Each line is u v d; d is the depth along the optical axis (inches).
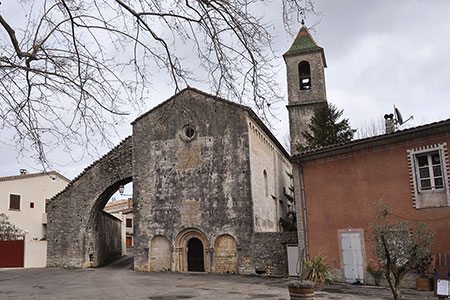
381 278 727.7
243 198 1075.9
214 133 1141.1
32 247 1326.3
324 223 823.1
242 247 1040.8
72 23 273.6
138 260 1143.6
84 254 1288.1
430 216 676.1
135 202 1176.2
